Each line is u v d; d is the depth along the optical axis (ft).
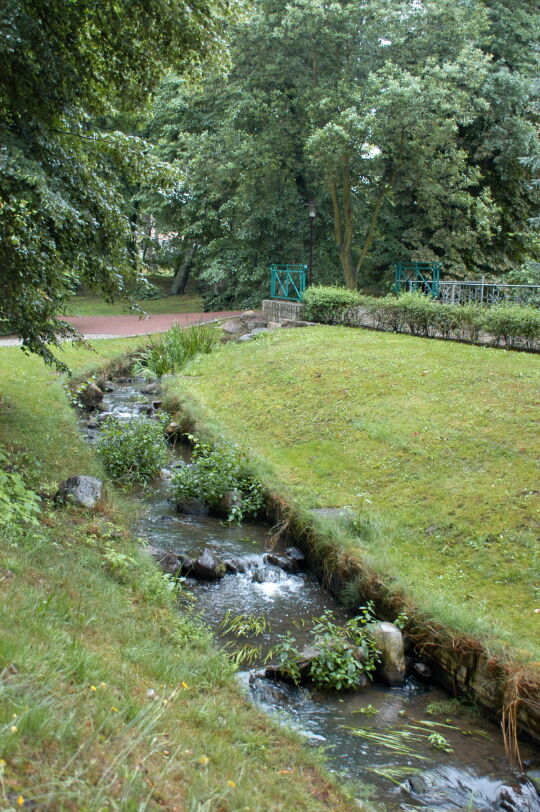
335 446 35.70
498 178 92.94
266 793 11.47
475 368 42.75
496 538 24.00
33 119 26.78
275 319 81.71
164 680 14.74
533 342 47.34
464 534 24.73
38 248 26.91
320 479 32.40
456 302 68.49
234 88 82.89
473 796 14.33
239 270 97.81
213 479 31.94
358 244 95.20
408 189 83.66
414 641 19.79
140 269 32.83
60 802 8.41
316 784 13.07
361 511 26.96
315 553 25.64
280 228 91.71
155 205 103.35
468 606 20.33
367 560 23.09
